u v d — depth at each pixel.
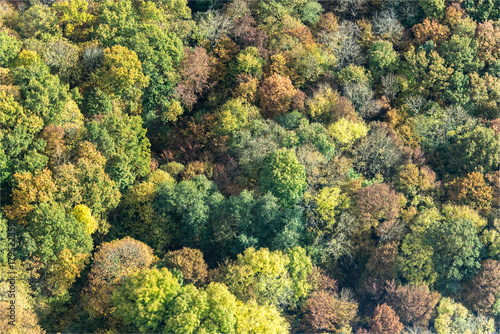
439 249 79.62
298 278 76.25
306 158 80.38
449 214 82.12
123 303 67.88
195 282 73.44
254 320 70.56
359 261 82.62
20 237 69.38
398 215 81.19
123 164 76.06
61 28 83.75
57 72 79.75
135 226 77.06
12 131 71.56
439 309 78.69
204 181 79.19
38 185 70.56
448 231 79.00
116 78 78.56
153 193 77.19
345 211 80.81
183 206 76.38
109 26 82.81
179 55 84.44
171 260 73.38
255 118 85.12
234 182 81.94
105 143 74.94
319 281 78.06
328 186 81.69
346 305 77.12
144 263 71.94
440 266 79.38
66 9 82.69
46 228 69.38
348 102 86.25
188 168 81.19
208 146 84.62
